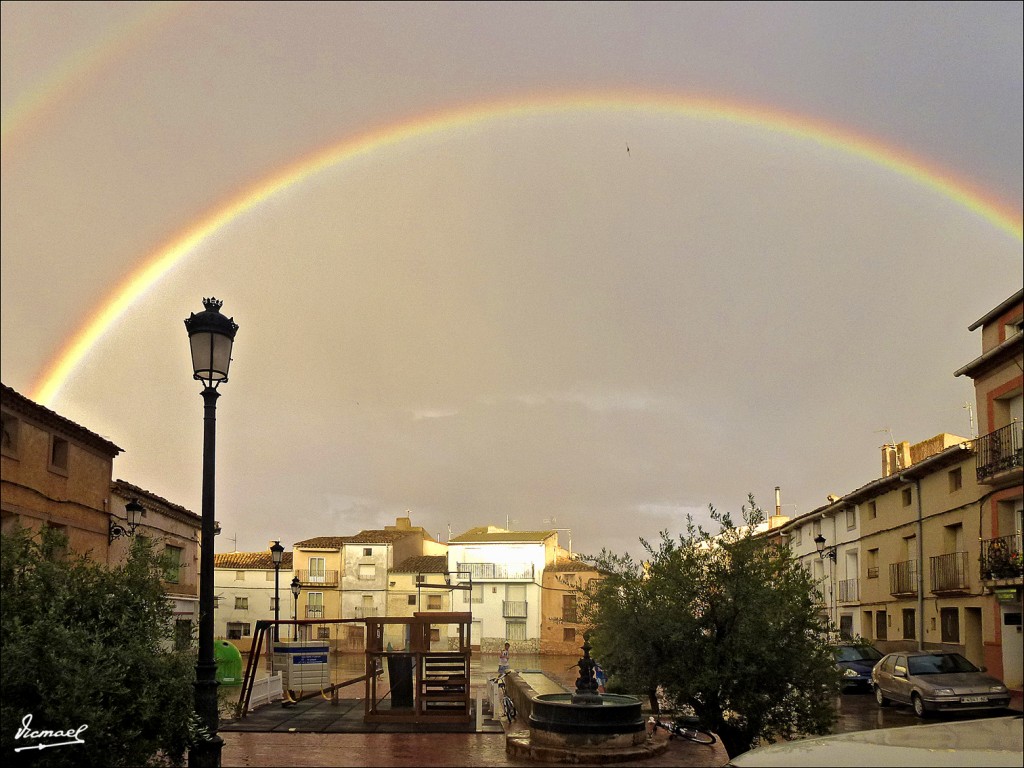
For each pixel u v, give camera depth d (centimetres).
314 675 2398
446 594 6506
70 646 865
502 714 1869
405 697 1847
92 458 2548
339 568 6531
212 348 1048
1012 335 2545
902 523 3216
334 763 1290
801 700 1166
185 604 3259
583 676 1381
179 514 3250
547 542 6712
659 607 1188
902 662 2075
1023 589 2341
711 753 1362
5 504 2062
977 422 2731
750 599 1163
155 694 927
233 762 1299
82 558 1030
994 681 1941
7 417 2116
